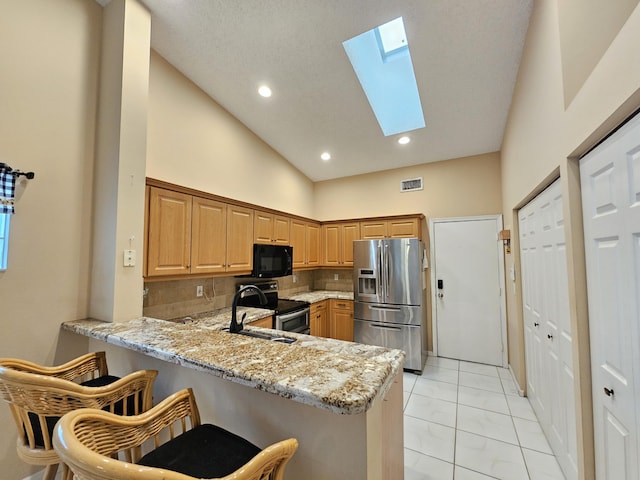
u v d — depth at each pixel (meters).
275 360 1.10
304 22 2.18
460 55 2.35
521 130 2.42
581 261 1.40
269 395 1.12
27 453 1.10
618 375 1.15
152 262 2.13
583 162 1.38
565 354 1.69
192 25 2.23
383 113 3.54
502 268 3.72
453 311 3.96
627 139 1.06
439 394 2.89
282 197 4.25
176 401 1.11
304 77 2.76
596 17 1.29
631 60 0.93
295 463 1.05
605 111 1.08
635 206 1.03
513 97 2.71
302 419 1.04
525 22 2.05
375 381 0.91
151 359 1.52
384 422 1.16
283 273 3.58
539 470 1.83
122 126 1.93
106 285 1.89
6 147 1.62
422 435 2.21
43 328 1.75
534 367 2.46
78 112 1.94
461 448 2.06
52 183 1.81
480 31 2.13
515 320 3.04
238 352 1.20
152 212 2.14
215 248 2.70
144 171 2.06
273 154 4.07
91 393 1.09
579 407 1.40
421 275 3.67
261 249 3.24
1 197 1.56
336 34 2.28
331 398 0.79
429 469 1.86
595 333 1.32
